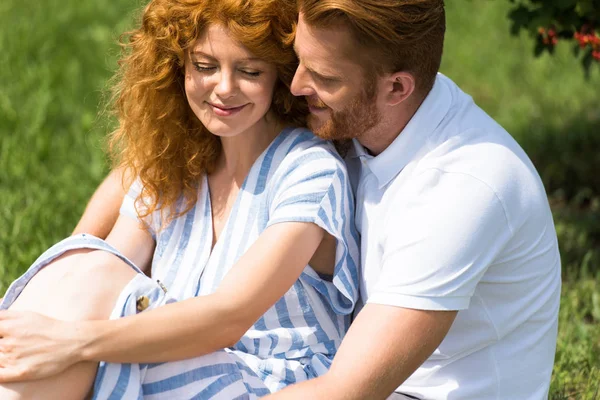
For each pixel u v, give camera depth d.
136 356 2.63
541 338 2.81
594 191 5.75
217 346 2.73
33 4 8.29
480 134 2.68
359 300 2.96
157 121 3.07
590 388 3.50
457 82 7.39
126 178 3.33
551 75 7.45
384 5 2.50
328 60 2.59
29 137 5.86
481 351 2.74
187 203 3.11
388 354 2.50
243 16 2.73
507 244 2.63
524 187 2.64
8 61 6.88
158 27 2.91
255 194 2.96
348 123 2.70
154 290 2.79
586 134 6.22
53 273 2.77
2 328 2.59
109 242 3.21
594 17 4.47
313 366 2.91
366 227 2.82
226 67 2.80
